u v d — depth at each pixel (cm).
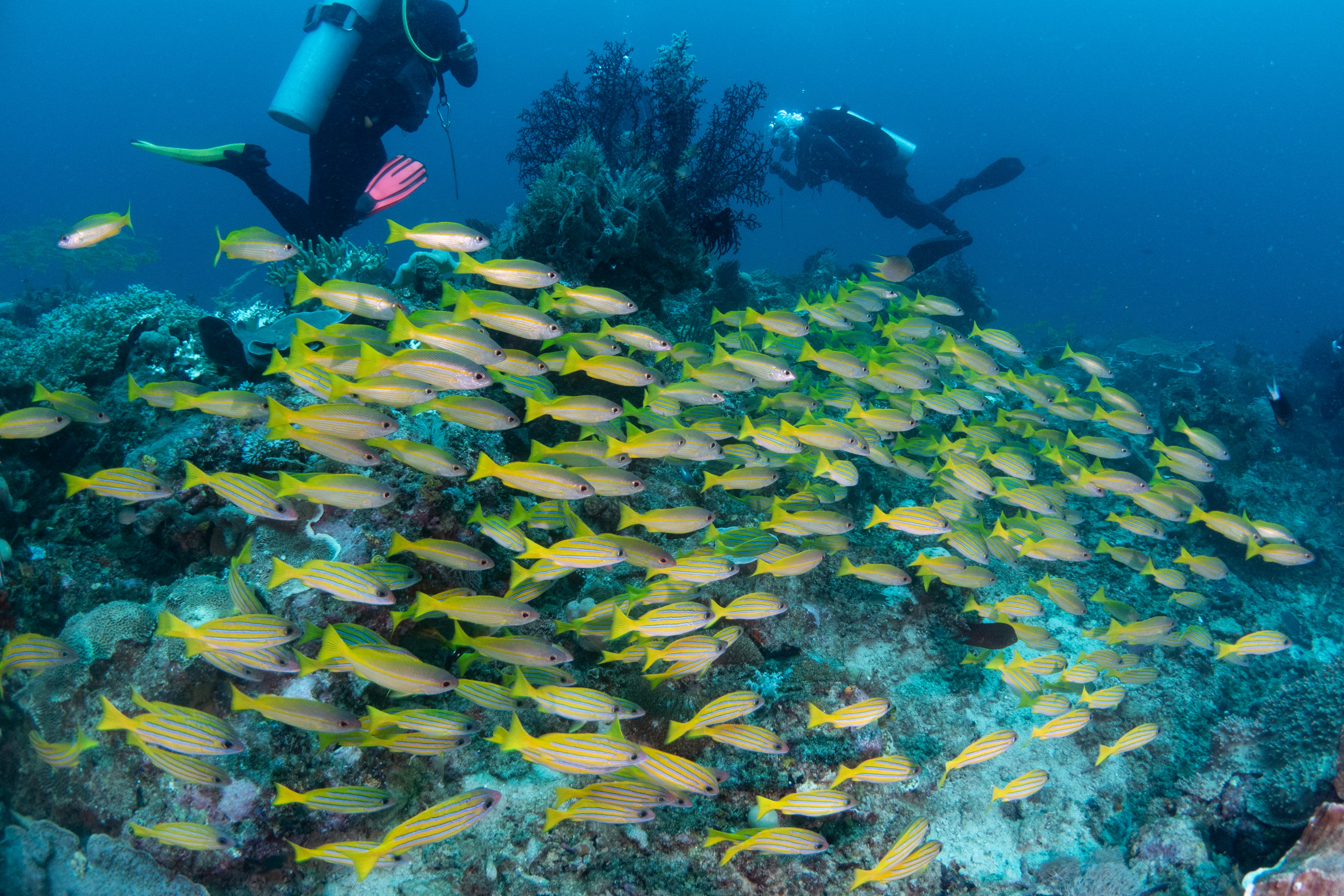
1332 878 144
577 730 171
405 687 137
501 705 151
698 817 166
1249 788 192
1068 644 256
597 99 452
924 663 227
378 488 157
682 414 237
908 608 234
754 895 162
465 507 192
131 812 157
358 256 340
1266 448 429
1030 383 281
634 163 425
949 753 204
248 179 362
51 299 520
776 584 221
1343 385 590
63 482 223
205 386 249
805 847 144
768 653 209
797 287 583
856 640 227
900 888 173
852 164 642
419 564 180
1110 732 220
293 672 138
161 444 203
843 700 182
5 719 166
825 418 239
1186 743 219
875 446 230
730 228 388
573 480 168
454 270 302
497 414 176
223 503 195
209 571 186
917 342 320
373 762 162
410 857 161
